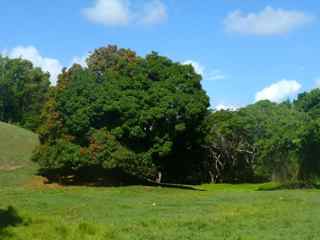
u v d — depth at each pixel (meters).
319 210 24.88
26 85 82.62
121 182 38.97
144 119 36.34
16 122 81.88
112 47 43.28
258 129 67.81
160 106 36.72
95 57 43.19
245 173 69.00
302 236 16.95
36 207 25.30
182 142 39.88
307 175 50.09
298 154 50.28
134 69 38.81
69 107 37.53
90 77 38.44
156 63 39.19
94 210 24.81
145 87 37.94
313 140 49.19
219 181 68.62
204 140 41.12
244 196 33.53
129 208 26.02
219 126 65.50
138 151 37.38
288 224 19.97
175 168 41.81
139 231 17.80
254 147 67.88
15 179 37.47
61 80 39.38
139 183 39.97
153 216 22.62
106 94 36.94
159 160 39.72
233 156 68.62
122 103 36.31
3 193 31.19
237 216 22.36
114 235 16.75
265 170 55.75
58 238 15.90
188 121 38.22
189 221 20.36
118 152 35.78
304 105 96.38
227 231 18.14
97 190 34.34
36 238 15.67
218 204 28.36
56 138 38.38
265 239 16.34
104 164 35.72
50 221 18.55
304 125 50.44
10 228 16.73
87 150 36.06
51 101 39.09
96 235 16.45
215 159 67.44
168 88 37.91
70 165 36.78
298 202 29.16
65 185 36.66
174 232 17.78
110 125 37.59
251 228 18.98
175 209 25.80
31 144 48.12
